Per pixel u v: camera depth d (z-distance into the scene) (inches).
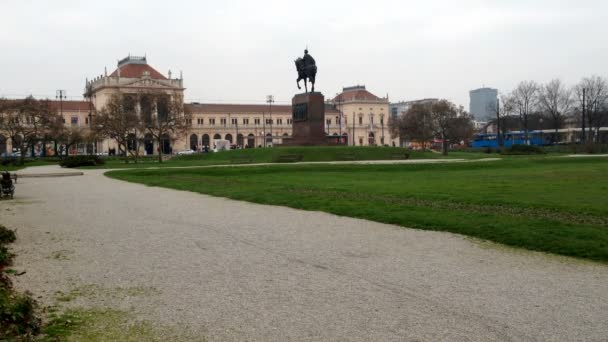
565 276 508.1
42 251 642.8
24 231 793.6
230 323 387.2
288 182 1584.6
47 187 1620.3
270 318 396.5
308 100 3435.0
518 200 978.7
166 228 804.0
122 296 455.8
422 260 577.3
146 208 1050.7
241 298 446.0
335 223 834.2
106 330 375.6
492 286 475.2
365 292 459.8
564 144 5083.7
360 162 2667.3
